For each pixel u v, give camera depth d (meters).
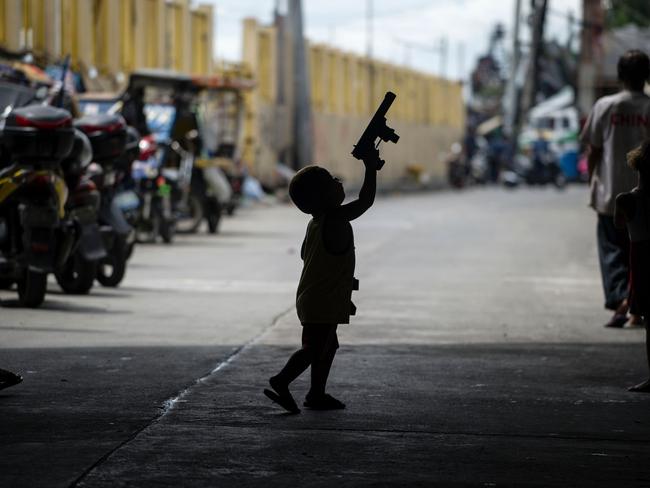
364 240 26.47
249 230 29.05
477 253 23.30
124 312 13.91
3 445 7.50
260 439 7.77
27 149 13.30
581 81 69.06
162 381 9.65
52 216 13.58
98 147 15.59
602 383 9.95
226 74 45.38
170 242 24.25
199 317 13.61
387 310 14.59
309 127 49.78
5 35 29.44
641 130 13.30
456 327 13.23
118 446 7.52
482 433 8.05
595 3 69.12
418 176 70.50
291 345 11.62
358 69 62.72
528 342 12.23
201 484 6.75
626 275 13.41
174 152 26.41
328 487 6.73
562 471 7.14
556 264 21.22
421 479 6.93
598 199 13.48
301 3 49.31
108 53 36.03
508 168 72.50
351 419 8.38
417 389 9.53
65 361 10.52
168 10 41.34
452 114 83.56
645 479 6.99
